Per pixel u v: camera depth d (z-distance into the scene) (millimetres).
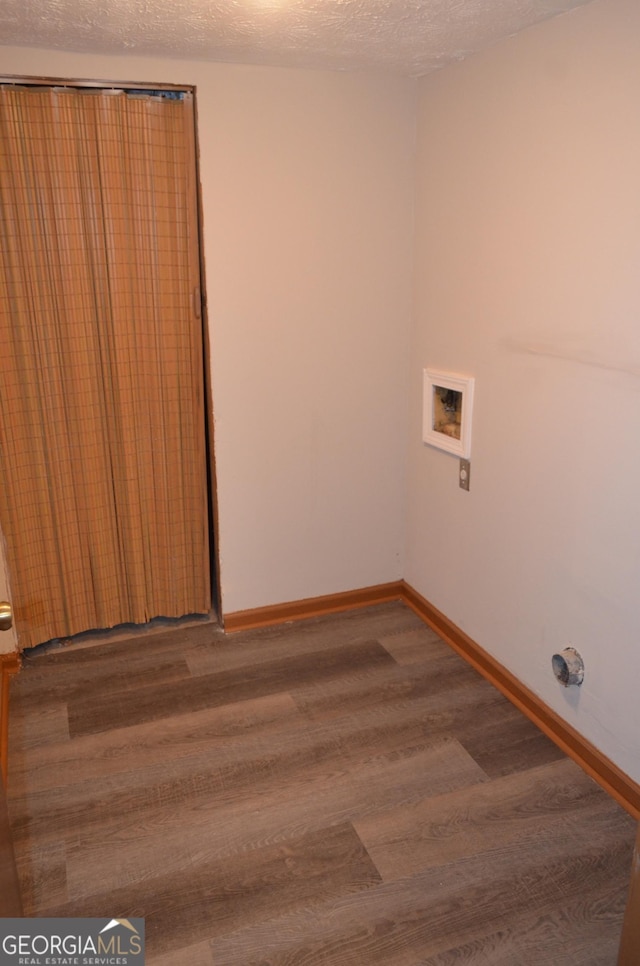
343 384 3008
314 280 2838
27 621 2850
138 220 2596
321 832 2016
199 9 1946
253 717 2531
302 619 3227
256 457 2951
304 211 2748
